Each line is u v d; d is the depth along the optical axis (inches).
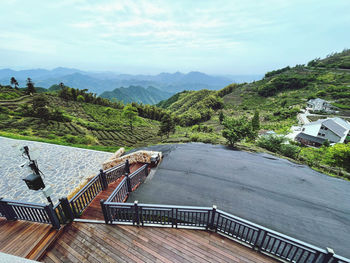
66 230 165.5
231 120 519.5
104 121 1807.3
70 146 547.2
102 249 146.5
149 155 353.1
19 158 435.5
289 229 191.8
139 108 2770.7
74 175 370.9
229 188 267.3
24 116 1243.2
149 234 161.9
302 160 557.3
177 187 266.1
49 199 153.9
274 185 282.0
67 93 2479.1
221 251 146.2
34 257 136.9
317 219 209.2
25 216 166.7
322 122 1145.4
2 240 149.4
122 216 181.5
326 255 113.6
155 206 159.5
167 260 137.6
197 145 512.1
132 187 254.5
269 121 1793.8
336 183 298.8
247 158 401.1
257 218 206.4
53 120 1316.4
